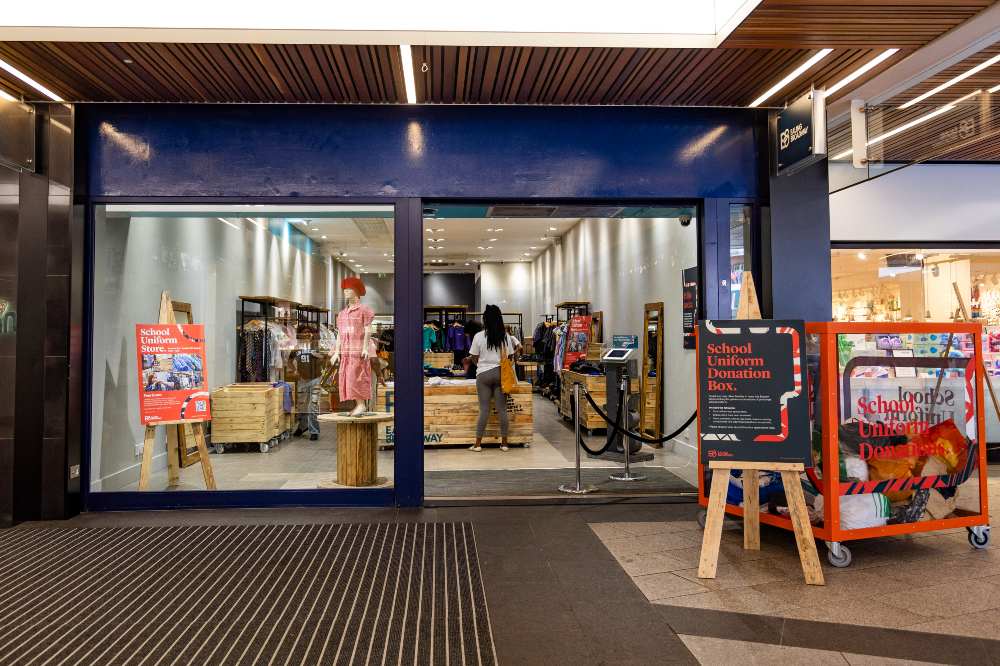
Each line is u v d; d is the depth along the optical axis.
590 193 4.94
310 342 4.96
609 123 4.96
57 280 4.61
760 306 5.04
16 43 3.75
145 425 4.87
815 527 3.65
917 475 3.74
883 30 3.72
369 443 4.91
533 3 3.86
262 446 4.93
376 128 4.86
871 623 2.78
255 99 4.73
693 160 4.99
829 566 3.55
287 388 4.96
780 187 4.97
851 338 3.68
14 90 4.43
